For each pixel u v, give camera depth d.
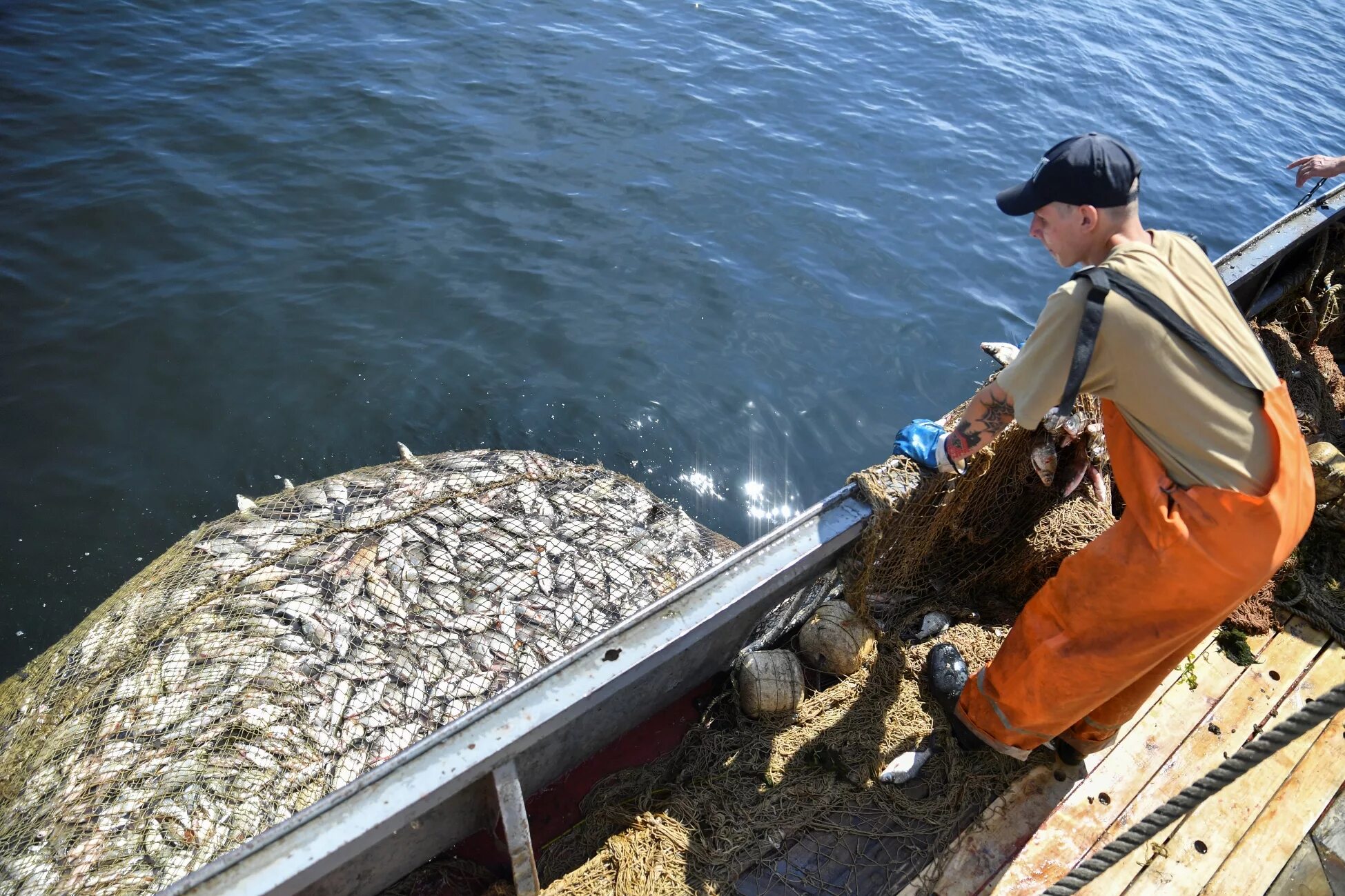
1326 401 4.88
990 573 3.78
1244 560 2.27
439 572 5.35
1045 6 15.78
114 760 4.43
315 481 6.32
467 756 2.35
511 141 9.65
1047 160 2.44
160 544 6.04
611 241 8.69
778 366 7.83
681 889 2.84
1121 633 2.54
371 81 10.12
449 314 7.76
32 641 5.48
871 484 3.05
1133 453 2.44
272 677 4.74
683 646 2.70
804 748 3.24
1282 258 4.93
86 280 7.54
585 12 12.16
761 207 9.45
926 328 8.48
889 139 10.95
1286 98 14.58
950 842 2.98
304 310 7.59
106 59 9.86
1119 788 3.12
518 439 6.98
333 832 2.18
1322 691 3.46
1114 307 2.25
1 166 8.35
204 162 8.78
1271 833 3.00
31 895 3.96
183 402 6.85
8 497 6.14
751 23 12.76
